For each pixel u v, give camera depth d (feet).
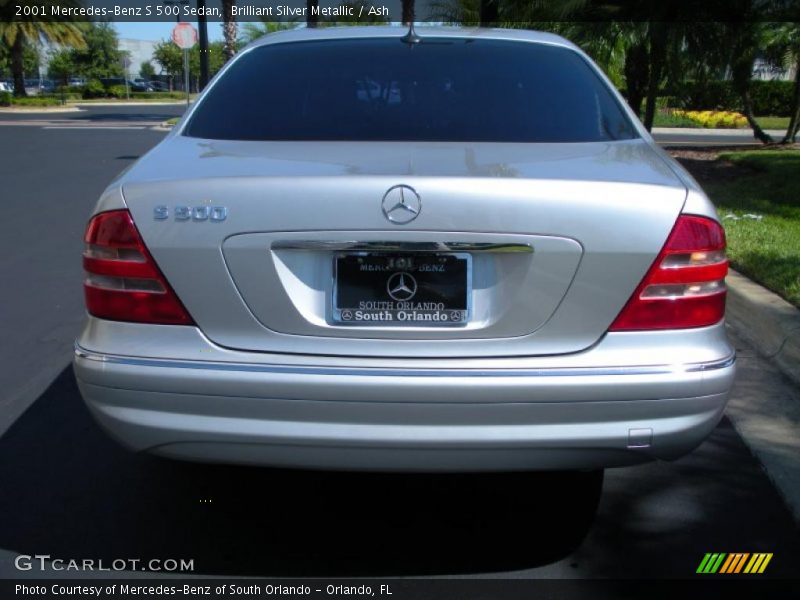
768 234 24.09
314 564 9.93
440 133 10.53
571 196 8.48
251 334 8.65
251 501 11.33
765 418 13.88
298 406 8.50
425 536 10.53
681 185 8.89
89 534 10.53
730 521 10.89
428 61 11.76
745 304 18.44
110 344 8.83
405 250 8.48
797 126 55.98
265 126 10.80
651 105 48.42
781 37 43.86
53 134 75.00
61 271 23.62
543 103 11.13
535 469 8.77
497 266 8.58
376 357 8.57
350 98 11.16
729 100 58.23
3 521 10.78
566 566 9.91
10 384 15.29
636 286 8.59
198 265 8.61
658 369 8.55
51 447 12.84
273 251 8.55
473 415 8.45
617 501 11.37
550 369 8.48
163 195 8.72
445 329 8.56
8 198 36.47
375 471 8.86
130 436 8.86
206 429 8.64
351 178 8.50
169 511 11.07
